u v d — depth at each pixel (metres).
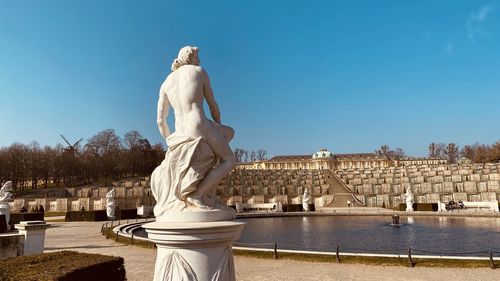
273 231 25.50
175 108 5.09
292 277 11.39
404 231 24.52
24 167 79.25
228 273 4.41
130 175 101.75
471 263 12.57
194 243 4.14
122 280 8.28
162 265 4.26
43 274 6.50
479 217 34.59
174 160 4.78
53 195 67.12
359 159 136.00
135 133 107.81
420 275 11.47
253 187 65.75
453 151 134.38
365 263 13.23
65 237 22.34
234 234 4.42
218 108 5.36
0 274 6.50
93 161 92.81
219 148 4.89
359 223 31.45
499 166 59.72
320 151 139.12
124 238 19.91
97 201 46.09
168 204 4.70
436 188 56.28
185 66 5.14
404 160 134.88
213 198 4.88
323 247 17.95
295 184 71.75
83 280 7.08
